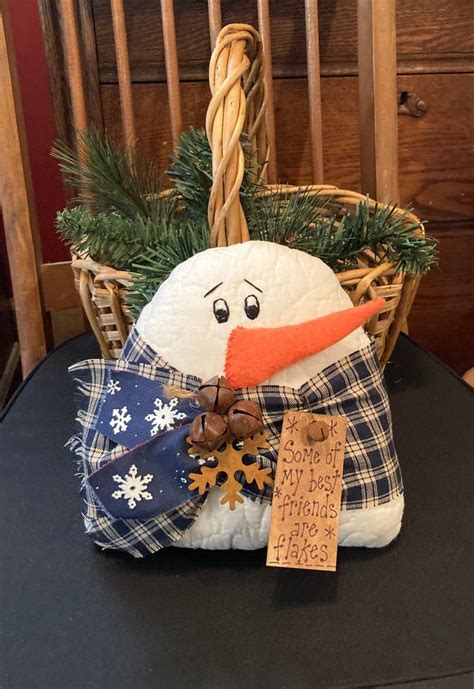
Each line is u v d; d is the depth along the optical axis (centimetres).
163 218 61
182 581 45
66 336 100
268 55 81
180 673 38
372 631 41
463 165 100
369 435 46
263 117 71
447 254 105
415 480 56
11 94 77
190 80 89
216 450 43
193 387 45
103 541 46
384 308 60
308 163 96
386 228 58
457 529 50
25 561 47
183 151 60
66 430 65
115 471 44
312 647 40
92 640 40
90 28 84
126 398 46
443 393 72
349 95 94
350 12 89
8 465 59
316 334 44
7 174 78
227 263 45
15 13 92
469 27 92
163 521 45
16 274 82
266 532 45
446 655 39
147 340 46
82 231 58
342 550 48
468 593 43
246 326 44
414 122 96
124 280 58
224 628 41
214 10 77
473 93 96
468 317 110
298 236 56
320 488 43
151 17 86
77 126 80
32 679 38
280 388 44
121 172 65
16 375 109
